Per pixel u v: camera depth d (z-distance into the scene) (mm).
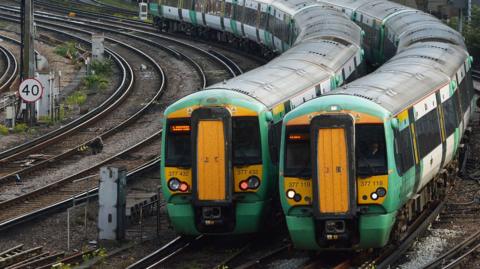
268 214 64562
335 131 56594
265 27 142625
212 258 61688
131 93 124312
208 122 61000
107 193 64938
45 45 167750
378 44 122188
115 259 61188
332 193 56531
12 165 87812
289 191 58125
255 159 62500
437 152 68875
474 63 152000
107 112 111125
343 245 58281
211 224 61875
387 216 57656
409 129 62406
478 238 62906
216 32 170875
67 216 69875
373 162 57562
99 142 92375
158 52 160000
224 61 149375
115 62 149500
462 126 80312
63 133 99250
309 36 95625
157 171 86500
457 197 75938
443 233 65250
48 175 84000
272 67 75250
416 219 67875
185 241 65250
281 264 59594
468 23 157625
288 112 64688
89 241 65688
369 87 62719
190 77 136000
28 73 106375
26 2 105500
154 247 64188
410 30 103312
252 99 63688
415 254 60812
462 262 57312
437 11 191375
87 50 164250
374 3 133250
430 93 68375
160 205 75312
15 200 74875
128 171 84938
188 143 62562
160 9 183500
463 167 83000
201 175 60906
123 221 65500
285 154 58375
